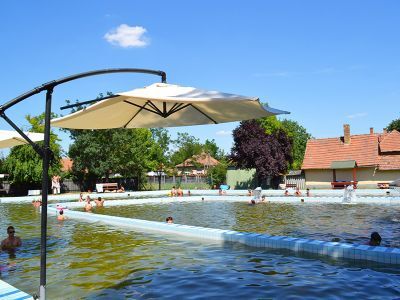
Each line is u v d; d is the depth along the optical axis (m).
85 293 7.43
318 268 8.83
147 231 15.53
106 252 11.48
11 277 8.84
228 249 11.30
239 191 42.41
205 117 6.68
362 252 9.48
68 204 30.12
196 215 23.11
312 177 47.19
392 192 36.50
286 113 5.44
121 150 45.78
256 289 7.30
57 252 11.64
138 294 7.25
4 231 16.81
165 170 60.72
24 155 42.12
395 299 6.59
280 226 17.44
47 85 5.00
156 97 4.65
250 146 44.00
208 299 6.81
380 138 47.19
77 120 6.32
